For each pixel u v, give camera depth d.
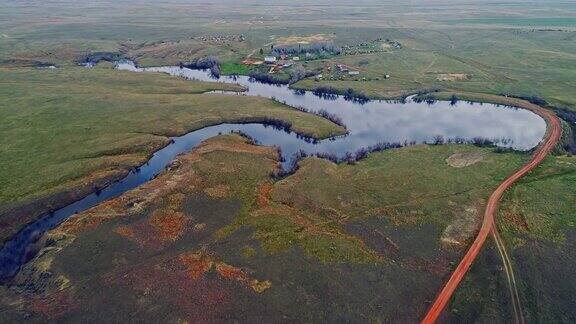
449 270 60.47
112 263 61.53
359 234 67.62
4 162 89.81
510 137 108.44
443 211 73.25
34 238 68.88
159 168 90.69
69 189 80.12
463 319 52.66
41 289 57.72
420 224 70.00
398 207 74.25
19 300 55.88
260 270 60.00
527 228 68.44
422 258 62.75
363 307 54.34
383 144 101.81
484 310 53.69
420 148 98.19
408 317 53.06
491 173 85.88
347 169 88.25
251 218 71.31
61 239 66.06
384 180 83.19
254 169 87.44
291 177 83.88
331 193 78.44
